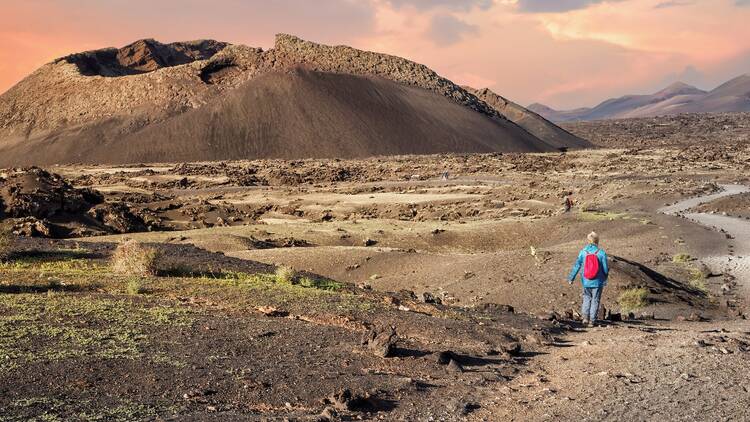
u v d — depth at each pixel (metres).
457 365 9.26
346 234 51.59
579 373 8.96
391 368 9.26
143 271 17.95
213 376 8.41
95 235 56.28
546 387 8.38
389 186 110.94
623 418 6.95
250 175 145.25
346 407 7.37
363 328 11.69
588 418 7.02
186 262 20.58
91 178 142.12
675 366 8.82
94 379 8.02
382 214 77.31
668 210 55.47
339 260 36.03
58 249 23.77
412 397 8.02
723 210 51.47
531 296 22.25
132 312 11.95
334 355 9.80
